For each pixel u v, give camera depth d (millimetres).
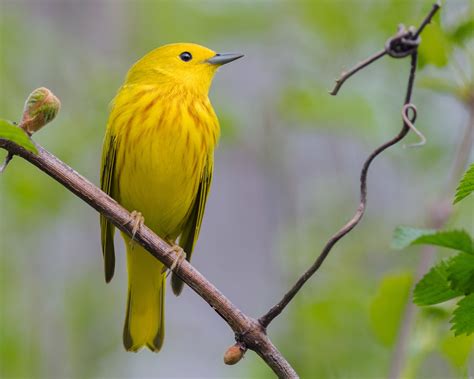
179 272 6246
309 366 11633
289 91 14375
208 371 15156
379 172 14195
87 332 13180
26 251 13641
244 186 16891
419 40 6715
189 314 16281
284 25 15078
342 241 12656
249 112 14953
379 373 11383
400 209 13297
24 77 14672
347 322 11711
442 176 13086
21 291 13289
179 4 15758
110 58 15531
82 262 14219
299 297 12266
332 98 13641
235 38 15344
